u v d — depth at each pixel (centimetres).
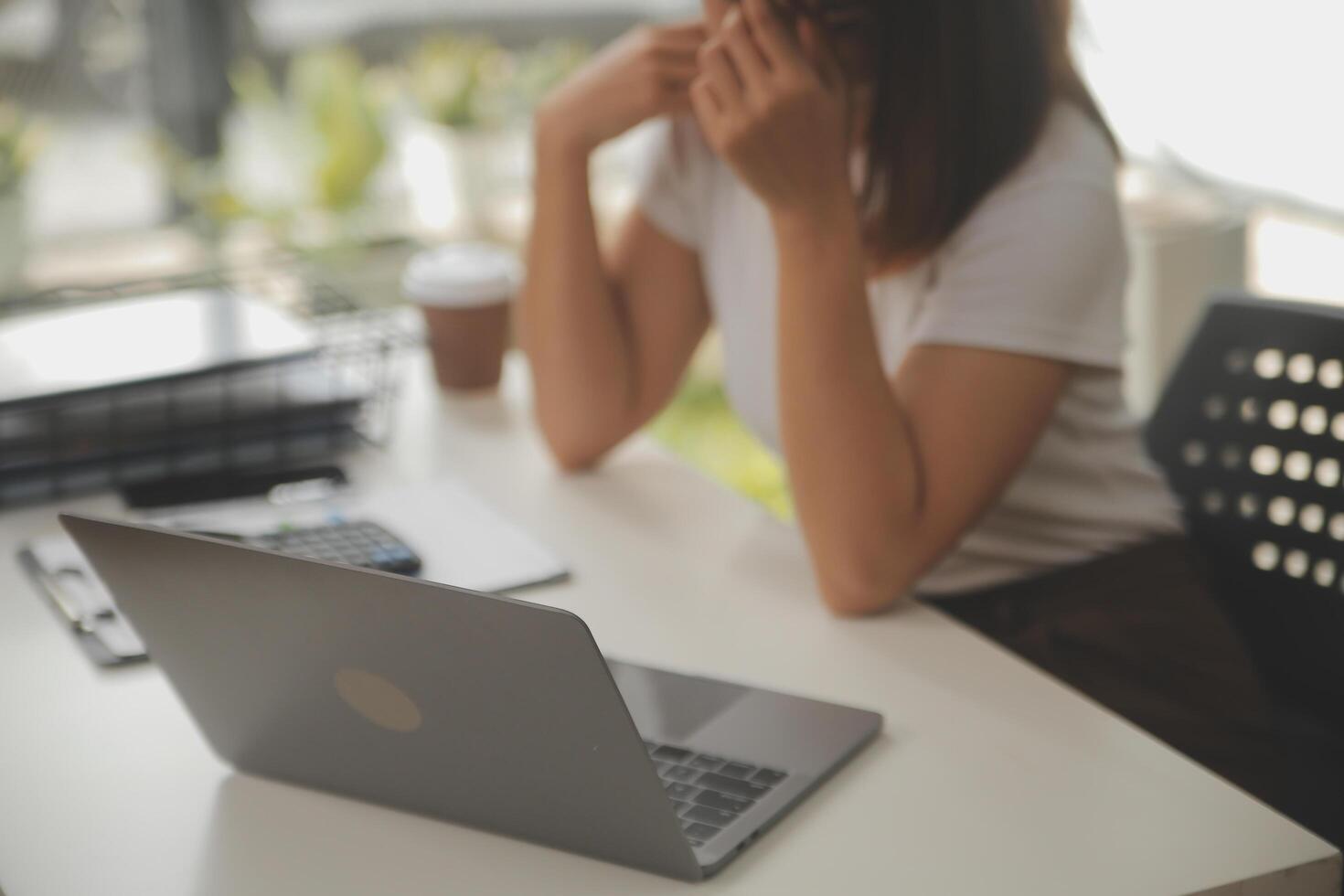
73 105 282
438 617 70
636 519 125
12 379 130
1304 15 261
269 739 83
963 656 100
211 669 81
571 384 136
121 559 79
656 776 70
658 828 72
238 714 82
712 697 92
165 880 75
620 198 337
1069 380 115
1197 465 130
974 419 110
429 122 310
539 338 138
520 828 78
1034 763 85
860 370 109
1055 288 110
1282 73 267
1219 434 129
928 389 112
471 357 156
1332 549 121
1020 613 119
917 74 111
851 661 99
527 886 74
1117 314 115
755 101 108
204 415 134
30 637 103
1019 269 110
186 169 294
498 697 71
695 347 147
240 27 299
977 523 112
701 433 328
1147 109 294
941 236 115
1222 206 269
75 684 97
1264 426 126
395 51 326
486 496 131
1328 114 260
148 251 290
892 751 87
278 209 291
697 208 141
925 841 77
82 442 130
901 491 108
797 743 86
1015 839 77
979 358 110
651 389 142
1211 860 75
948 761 85
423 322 157
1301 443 123
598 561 116
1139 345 248
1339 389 121
